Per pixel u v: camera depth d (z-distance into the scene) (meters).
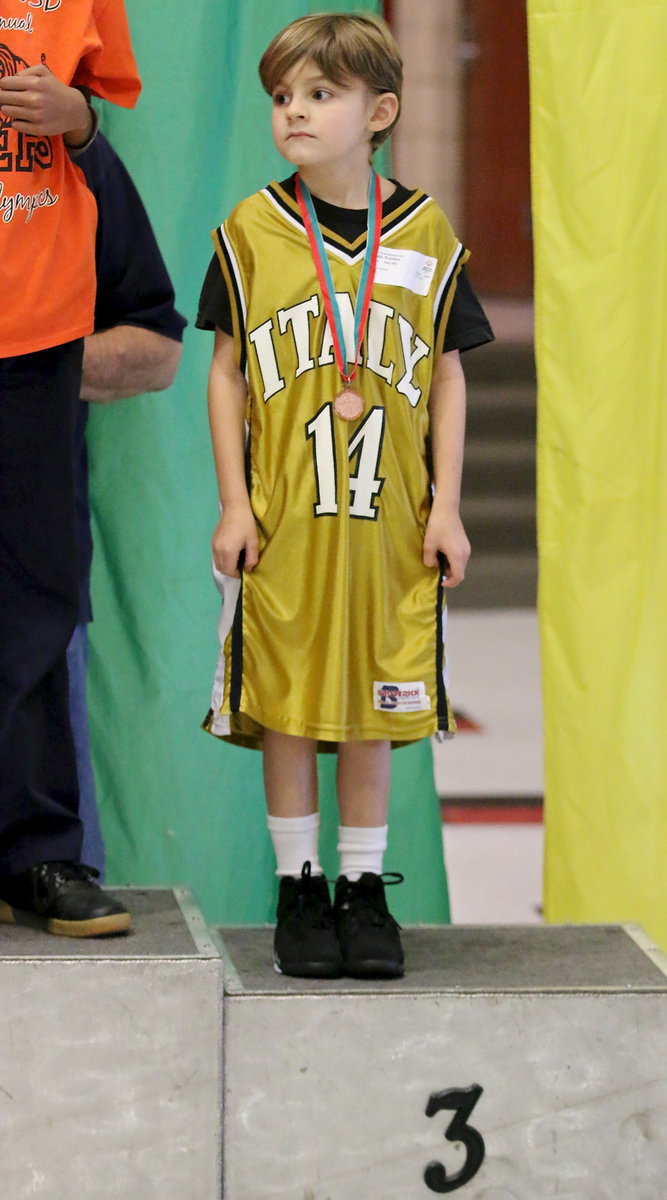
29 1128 6.86
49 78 7.30
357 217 7.73
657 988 7.25
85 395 9.63
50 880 7.50
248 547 7.61
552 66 9.45
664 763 9.84
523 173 38.56
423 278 7.71
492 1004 7.14
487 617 26.48
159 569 10.43
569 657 9.86
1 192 7.32
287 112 7.51
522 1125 7.18
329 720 7.37
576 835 9.92
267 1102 7.05
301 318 7.57
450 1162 7.15
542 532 9.83
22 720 7.63
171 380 9.95
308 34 7.43
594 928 8.53
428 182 38.47
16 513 7.63
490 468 31.95
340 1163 7.09
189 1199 6.95
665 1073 7.23
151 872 10.54
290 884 7.72
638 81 9.43
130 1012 6.89
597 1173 7.22
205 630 10.53
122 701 10.49
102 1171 6.90
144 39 10.01
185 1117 6.93
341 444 7.52
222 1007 6.97
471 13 37.38
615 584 9.78
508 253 39.22
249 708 7.52
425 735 7.57
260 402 7.66
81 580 9.78
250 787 10.66
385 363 7.58
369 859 7.85
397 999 7.09
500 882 14.25
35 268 7.45
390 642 7.56
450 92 37.91
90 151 9.59
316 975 7.37
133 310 9.77
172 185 10.15
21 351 7.43
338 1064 7.07
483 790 17.08
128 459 10.34
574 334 9.65
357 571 7.53
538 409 9.76
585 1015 7.19
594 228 9.55
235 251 7.74
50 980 6.84
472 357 34.94
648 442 9.70
